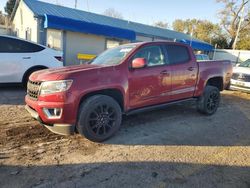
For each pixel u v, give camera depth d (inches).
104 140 167.8
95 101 158.1
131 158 145.0
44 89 151.3
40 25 514.3
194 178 127.4
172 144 169.2
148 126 203.9
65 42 561.0
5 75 293.0
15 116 208.7
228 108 293.9
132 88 177.6
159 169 134.2
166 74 198.2
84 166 133.4
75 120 153.8
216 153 159.5
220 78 256.7
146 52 191.2
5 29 1060.5
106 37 633.0
